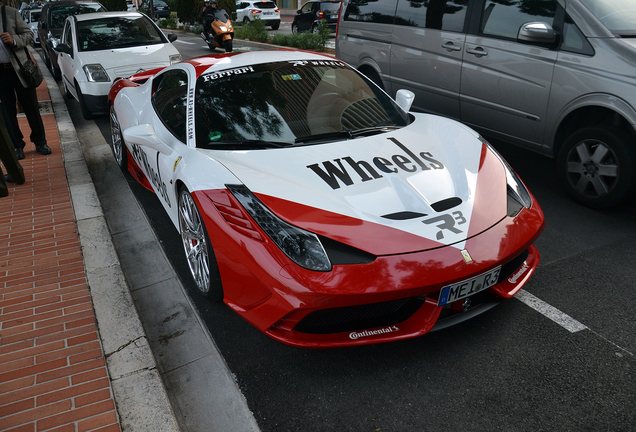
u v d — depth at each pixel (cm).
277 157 263
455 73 471
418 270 206
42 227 379
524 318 255
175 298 291
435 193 242
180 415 208
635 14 371
